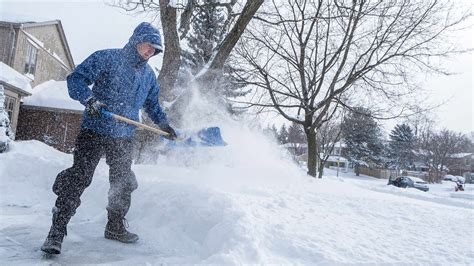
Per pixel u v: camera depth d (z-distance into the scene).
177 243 3.14
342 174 53.44
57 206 2.73
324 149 25.30
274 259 2.52
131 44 2.99
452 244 3.06
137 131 6.56
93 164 2.89
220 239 2.78
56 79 26.17
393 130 61.84
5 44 19.48
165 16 7.52
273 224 3.05
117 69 2.96
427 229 3.48
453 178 55.31
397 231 3.34
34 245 2.87
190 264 2.58
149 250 2.98
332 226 3.26
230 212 3.09
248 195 4.09
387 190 18.55
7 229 3.23
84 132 2.88
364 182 36.00
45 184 5.10
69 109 21.58
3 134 9.89
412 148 61.66
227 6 9.59
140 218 3.69
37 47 22.16
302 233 2.92
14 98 19.05
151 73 3.29
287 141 29.77
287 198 4.19
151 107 3.46
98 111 2.72
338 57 14.35
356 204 4.23
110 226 3.17
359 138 52.34
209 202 3.36
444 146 58.75
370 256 2.64
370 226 3.41
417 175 53.88
